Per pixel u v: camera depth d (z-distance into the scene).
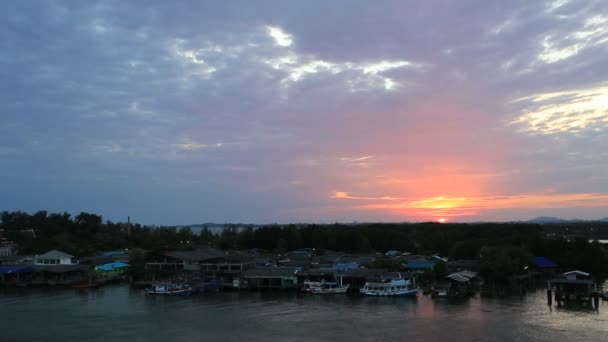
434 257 170.25
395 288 120.12
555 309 98.62
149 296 121.19
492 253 141.38
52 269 143.50
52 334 80.06
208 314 96.69
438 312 96.75
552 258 161.88
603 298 109.00
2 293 126.69
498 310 98.19
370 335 78.19
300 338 76.81
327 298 116.94
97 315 95.88
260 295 122.69
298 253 196.38
